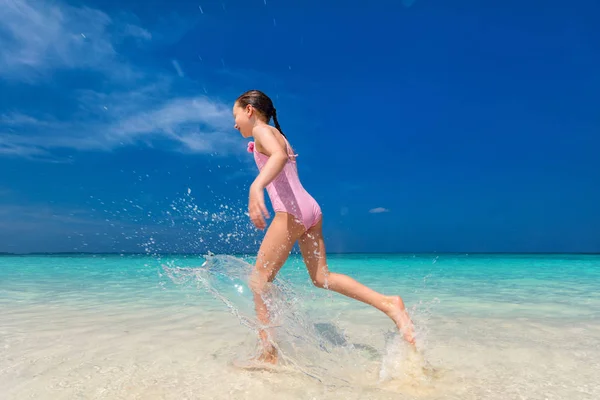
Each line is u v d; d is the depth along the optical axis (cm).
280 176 227
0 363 214
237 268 239
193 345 249
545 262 1741
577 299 450
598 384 187
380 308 217
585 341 260
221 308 378
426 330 281
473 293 504
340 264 1453
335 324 300
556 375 199
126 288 548
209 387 183
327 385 187
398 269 1091
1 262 1459
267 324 221
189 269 249
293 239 225
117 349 240
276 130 230
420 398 171
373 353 237
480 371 206
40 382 188
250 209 194
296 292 257
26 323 312
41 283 627
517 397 172
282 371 205
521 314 352
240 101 248
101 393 176
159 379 193
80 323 311
